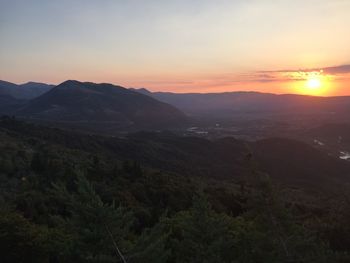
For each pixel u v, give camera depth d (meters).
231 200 48.00
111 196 38.12
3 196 34.47
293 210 16.44
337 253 14.95
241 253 15.63
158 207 37.34
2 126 89.38
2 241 19.50
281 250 14.21
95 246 13.55
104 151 103.69
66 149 70.50
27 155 52.34
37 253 20.06
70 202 14.28
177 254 18.45
